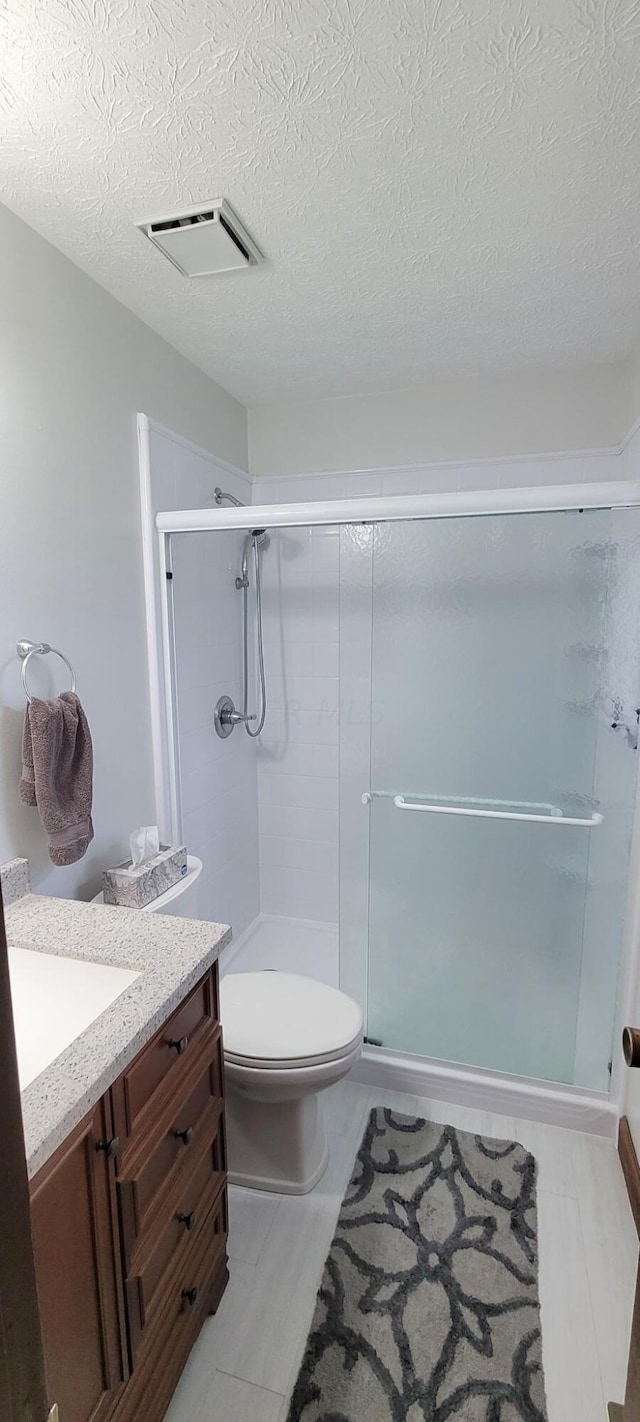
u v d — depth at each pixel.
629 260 1.46
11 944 1.13
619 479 2.09
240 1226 1.43
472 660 2.02
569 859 1.92
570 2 0.84
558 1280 1.30
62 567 1.44
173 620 1.95
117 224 1.31
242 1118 1.52
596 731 1.90
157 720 1.87
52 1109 0.73
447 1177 1.56
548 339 1.88
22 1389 0.41
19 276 1.28
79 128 1.05
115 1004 0.94
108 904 1.49
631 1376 0.77
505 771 1.99
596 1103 1.72
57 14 0.85
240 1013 1.55
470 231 1.36
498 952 1.99
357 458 2.40
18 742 1.30
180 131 1.06
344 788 2.13
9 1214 0.40
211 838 2.34
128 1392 0.92
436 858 2.05
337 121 1.04
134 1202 0.90
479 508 1.60
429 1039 1.98
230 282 1.55
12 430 1.27
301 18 0.86
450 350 1.96
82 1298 0.81
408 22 0.87
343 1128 1.73
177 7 0.84
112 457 1.62
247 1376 1.13
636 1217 1.42
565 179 1.18
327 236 1.37
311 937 2.72
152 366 1.81
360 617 2.10
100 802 1.62
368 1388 1.11
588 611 1.90
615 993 1.79
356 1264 1.34
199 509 1.95
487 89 0.98
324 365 2.07
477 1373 1.13
